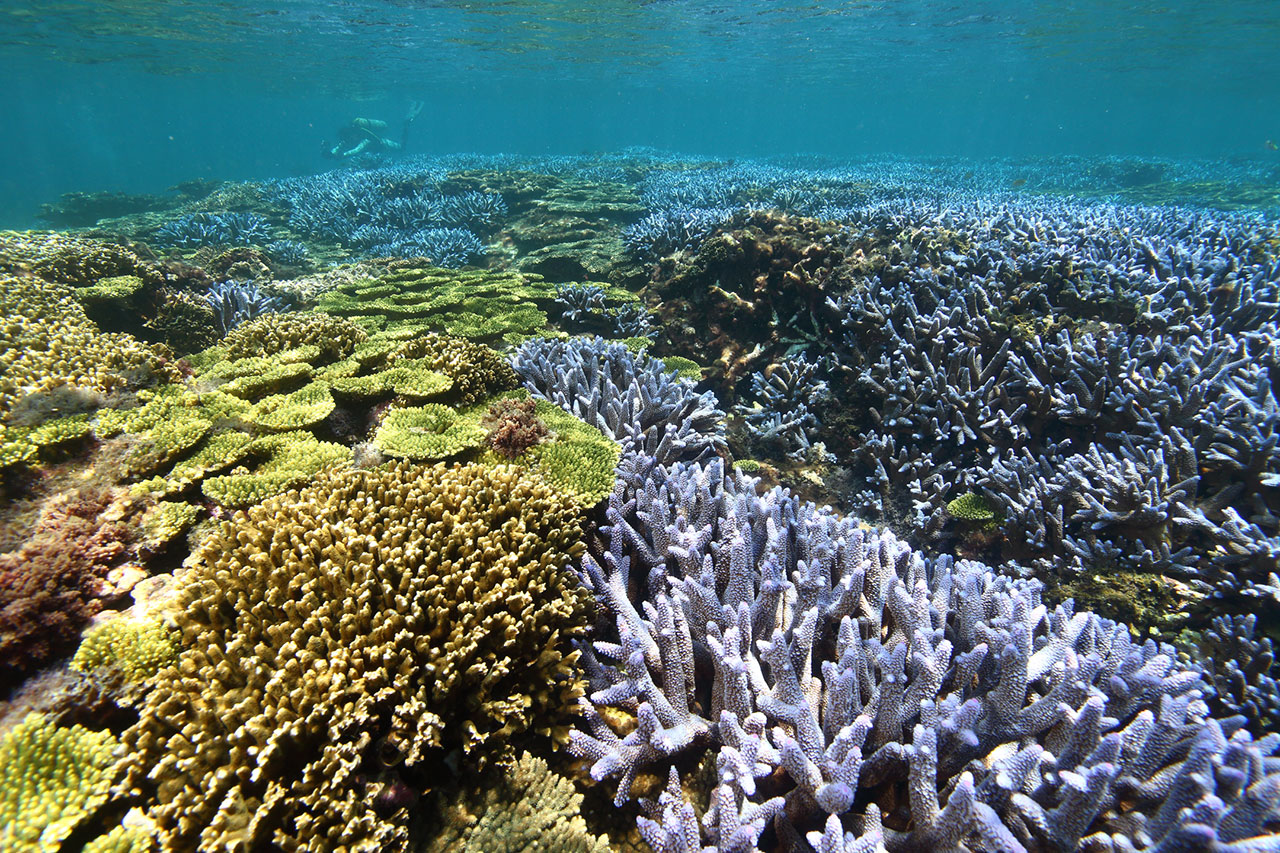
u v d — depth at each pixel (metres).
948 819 2.06
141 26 28.80
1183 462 4.79
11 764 2.05
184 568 2.97
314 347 5.74
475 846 2.16
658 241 11.48
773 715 2.47
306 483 3.63
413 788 2.26
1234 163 33.16
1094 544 4.61
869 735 2.46
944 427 6.30
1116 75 52.62
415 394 4.71
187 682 2.21
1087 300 6.66
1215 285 6.71
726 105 108.12
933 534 5.74
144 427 4.14
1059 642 2.74
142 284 8.13
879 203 12.76
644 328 9.02
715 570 3.47
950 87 66.25
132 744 2.20
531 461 4.14
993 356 6.48
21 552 2.85
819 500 6.62
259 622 2.43
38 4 24.48
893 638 2.99
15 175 106.31
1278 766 2.19
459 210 16.14
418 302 8.65
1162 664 2.69
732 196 16.25
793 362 7.69
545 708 2.69
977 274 7.51
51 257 7.69
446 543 2.85
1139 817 2.18
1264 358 5.34
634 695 2.64
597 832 2.51
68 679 2.47
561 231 14.30
